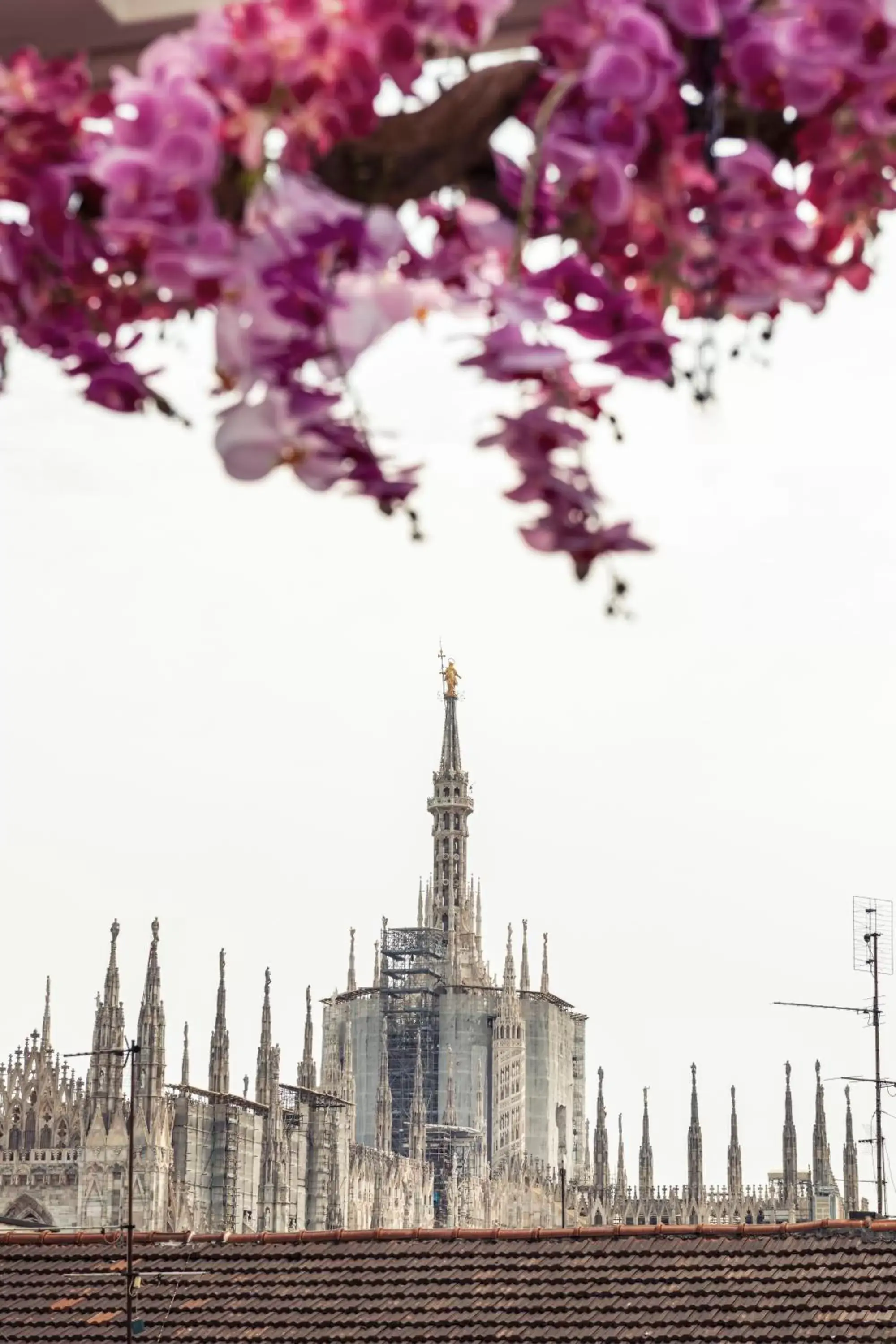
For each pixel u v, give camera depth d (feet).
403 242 39.88
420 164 42.52
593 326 40.81
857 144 41.29
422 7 40.86
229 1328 278.26
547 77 41.63
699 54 41.37
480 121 42.45
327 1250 302.66
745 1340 264.72
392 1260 297.33
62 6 47.85
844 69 39.93
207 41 40.11
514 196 42.45
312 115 40.34
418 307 39.86
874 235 42.55
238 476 40.04
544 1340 269.44
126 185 39.09
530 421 40.04
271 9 40.04
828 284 42.75
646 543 40.86
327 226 38.70
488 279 42.22
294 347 38.99
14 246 42.24
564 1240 301.43
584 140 40.16
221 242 39.11
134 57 50.01
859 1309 270.67
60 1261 304.09
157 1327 278.46
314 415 39.40
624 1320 273.13
